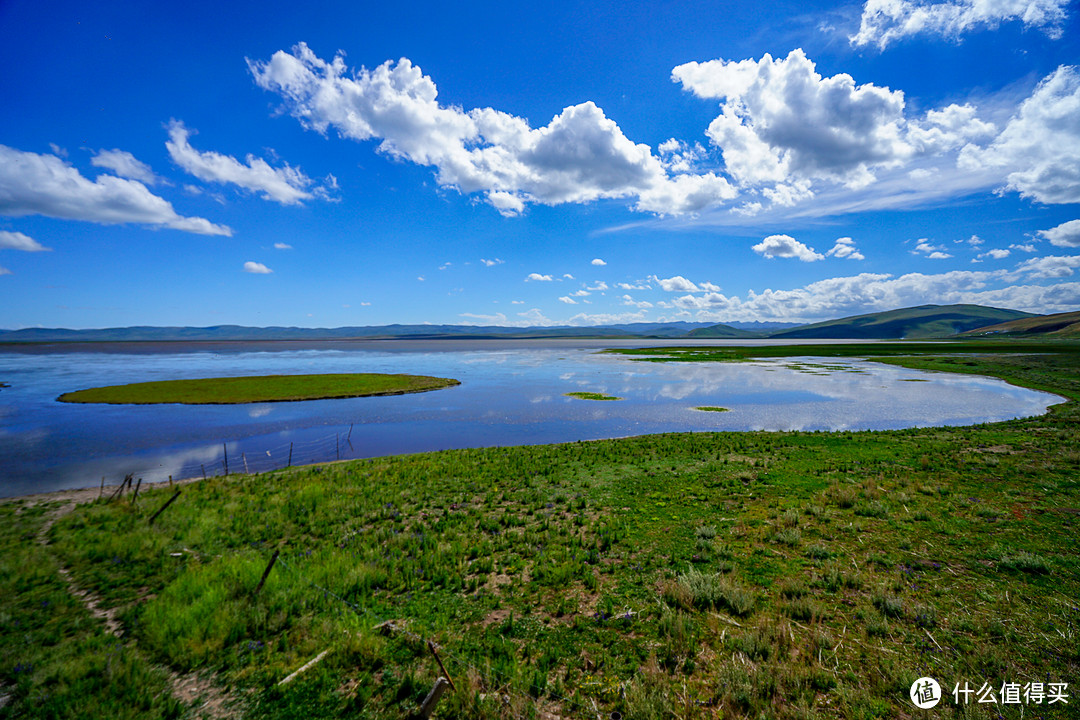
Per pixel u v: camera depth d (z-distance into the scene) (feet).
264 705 23.59
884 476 64.80
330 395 189.06
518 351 581.53
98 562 41.45
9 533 49.39
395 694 24.12
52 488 78.74
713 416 141.28
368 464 83.92
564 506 57.57
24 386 221.46
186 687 24.91
